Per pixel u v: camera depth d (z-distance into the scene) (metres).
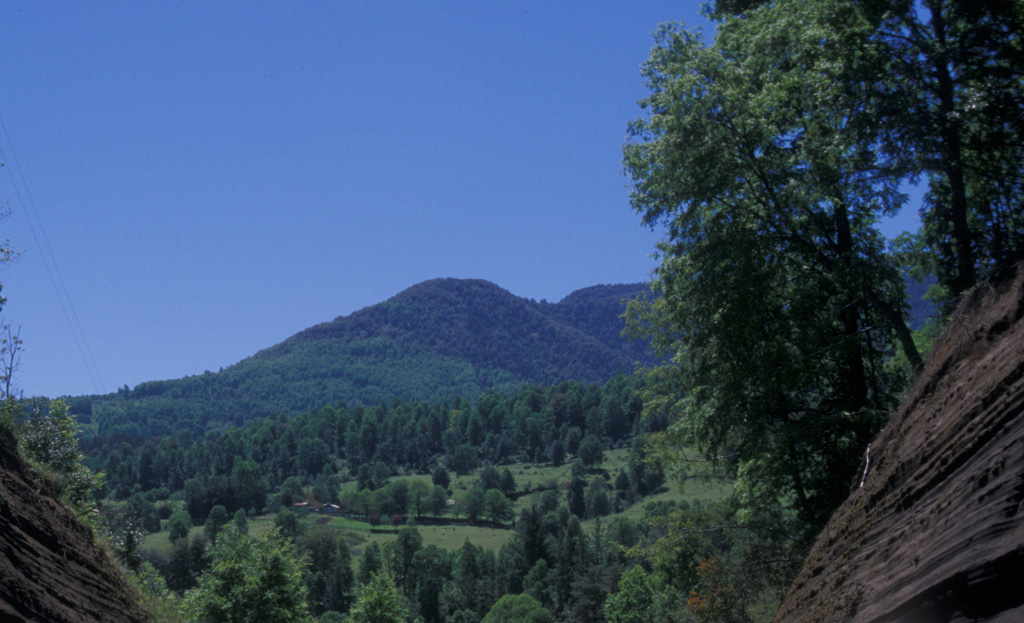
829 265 17.45
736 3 20.70
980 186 16.27
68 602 8.99
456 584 110.06
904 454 9.70
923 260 17.78
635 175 19.92
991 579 6.38
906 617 7.40
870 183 16.84
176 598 17.50
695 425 19.48
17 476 10.50
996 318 9.64
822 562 11.01
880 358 18.77
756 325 17.62
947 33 15.34
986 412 7.93
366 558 110.19
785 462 17.91
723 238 17.89
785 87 17.30
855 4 15.79
